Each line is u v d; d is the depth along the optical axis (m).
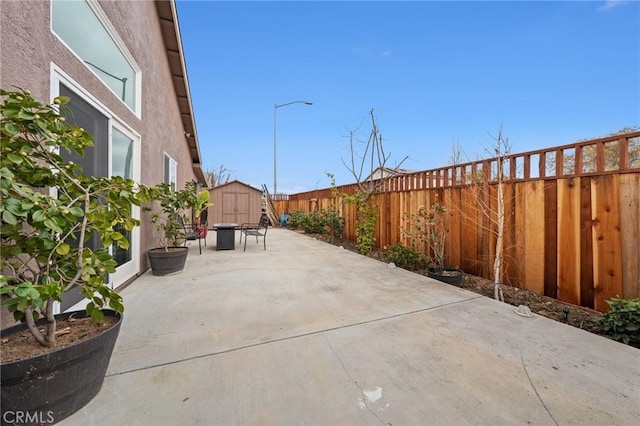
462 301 3.29
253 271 4.67
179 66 6.68
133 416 1.48
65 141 1.60
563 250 3.27
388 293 3.57
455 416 1.52
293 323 2.67
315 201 10.98
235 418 1.49
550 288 3.41
